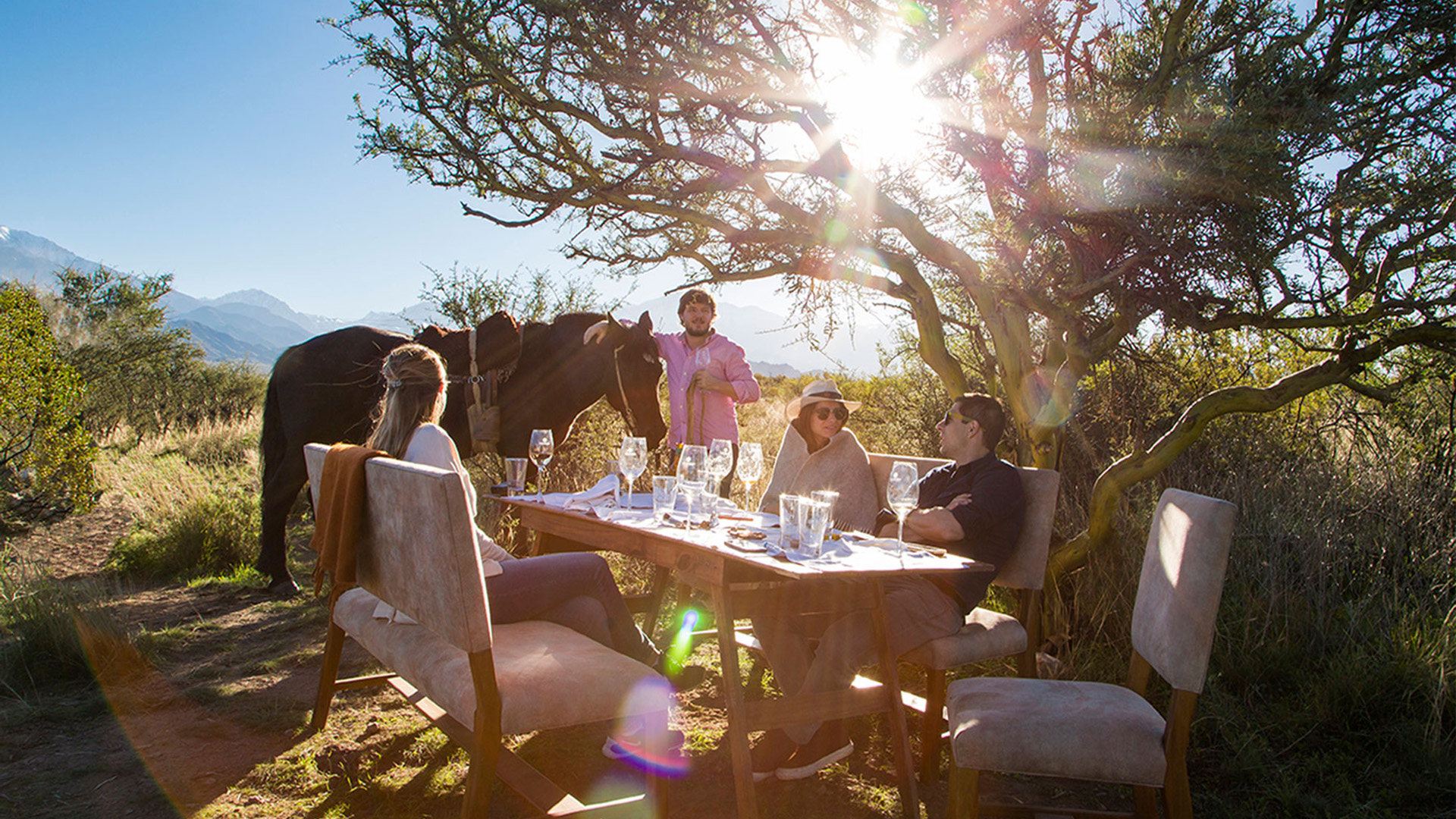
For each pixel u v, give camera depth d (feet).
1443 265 11.36
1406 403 16.94
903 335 19.66
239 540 21.13
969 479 11.83
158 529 21.81
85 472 24.48
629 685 8.48
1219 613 14.01
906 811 9.80
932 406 20.39
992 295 13.58
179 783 10.10
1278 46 11.40
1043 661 13.28
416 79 14.15
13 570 16.98
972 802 8.21
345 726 11.82
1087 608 14.10
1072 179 12.18
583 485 22.72
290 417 18.22
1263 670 12.73
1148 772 7.97
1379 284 11.25
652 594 15.52
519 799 9.94
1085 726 8.13
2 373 23.56
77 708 12.19
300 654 14.58
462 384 18.54
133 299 71.26
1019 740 8.07
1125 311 12.60
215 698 12.66
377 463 9.03
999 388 17.16
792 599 10.22
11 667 13.06
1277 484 16.43
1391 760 10.76
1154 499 16.10
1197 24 12.42
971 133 12.67
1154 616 8.70
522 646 9.07
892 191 13.66
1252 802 10.09
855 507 13.48
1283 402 12.38
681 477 12.41
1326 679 12.08
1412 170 11.05
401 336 19.01
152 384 59.52
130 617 16.62
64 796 9.73
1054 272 13.07
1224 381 17.75
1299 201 11.29
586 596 10.78
